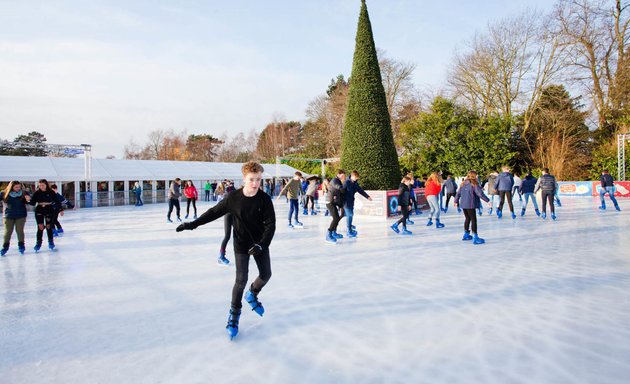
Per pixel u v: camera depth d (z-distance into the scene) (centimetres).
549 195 1070
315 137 4634
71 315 350
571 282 436
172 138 6359
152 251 685
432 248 666
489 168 2225
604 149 2264
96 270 536
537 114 2469
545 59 2327
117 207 2145
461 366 244
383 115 1380
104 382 229
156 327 319
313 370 242
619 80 2230
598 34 2212
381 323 321
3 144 1988
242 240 303
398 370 240
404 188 833
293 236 834
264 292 414
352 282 450
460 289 415
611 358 251
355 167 1370
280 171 3325
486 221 1053
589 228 879
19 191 665
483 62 2383
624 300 371
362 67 1380
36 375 240
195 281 469
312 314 345
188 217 1418
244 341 289
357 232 879
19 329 317
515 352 262
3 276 504
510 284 431
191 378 233
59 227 962
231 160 6444
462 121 2352
